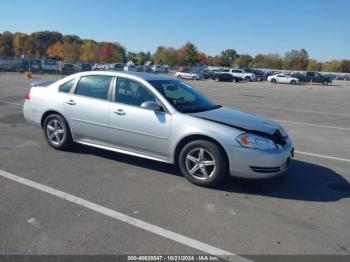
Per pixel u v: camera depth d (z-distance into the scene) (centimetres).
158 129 535
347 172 621
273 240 372
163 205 446
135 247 347
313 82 4981
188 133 508
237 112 578
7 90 1812
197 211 432
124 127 567
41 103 669
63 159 614
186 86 630
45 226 379
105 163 600
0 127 865
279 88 3444
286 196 494
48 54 9550
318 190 523
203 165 506
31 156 626
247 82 4641
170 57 10862
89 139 622
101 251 338
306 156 724
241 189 510
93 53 9056
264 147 487
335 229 402
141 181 525
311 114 1441
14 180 509
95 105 598
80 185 500
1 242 345
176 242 360
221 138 488
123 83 586
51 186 492
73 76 649
